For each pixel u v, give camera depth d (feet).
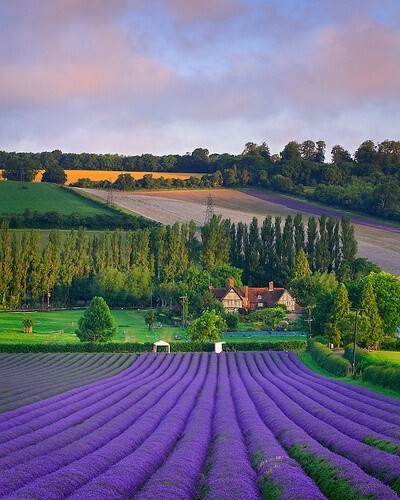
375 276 427.74
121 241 650.02
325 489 92.07
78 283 610.24
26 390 212.64
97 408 178.09
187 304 512.22
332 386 234.17
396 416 160.04
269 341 408.26
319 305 431.43
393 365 251.80
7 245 577.43
